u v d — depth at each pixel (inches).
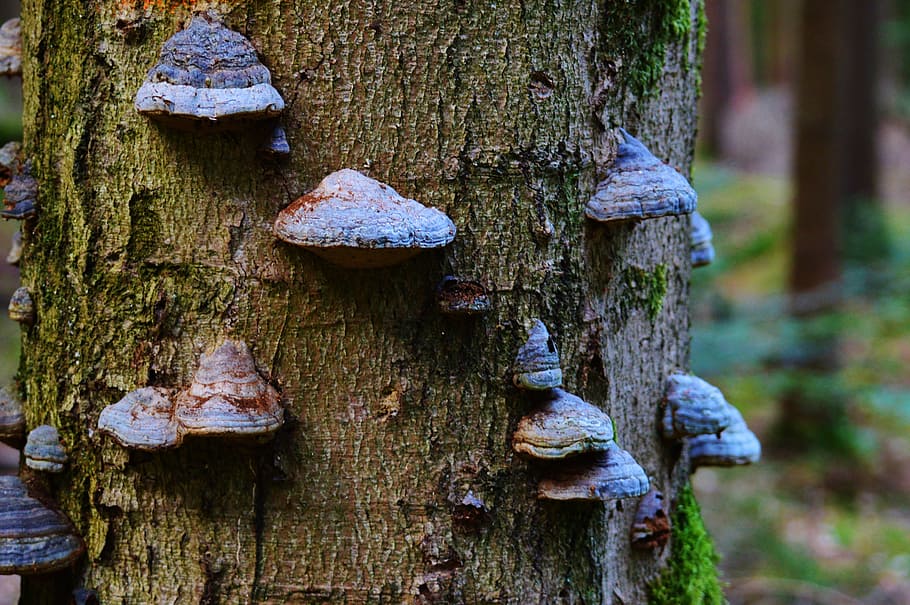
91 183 103.0
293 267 101.7
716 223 449.1
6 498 103.7
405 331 102.2
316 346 102.0
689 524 111.1
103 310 103.0
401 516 102.3
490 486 102.7
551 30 102.7
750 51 1178.0
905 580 211.0
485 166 102.3
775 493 261.9
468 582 102.7
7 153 107.0
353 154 101.7
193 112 99.7
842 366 272.2
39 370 105.1
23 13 105.7
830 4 295.0
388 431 102.2
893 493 268.7
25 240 106.2
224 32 100.8
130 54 102.1
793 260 303.3
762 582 198.7
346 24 101.3
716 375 247.8
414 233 100.1
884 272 303.0
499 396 102.8
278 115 101.3
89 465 103.5
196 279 102.0
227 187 101.8
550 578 103.5
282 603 102.3
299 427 102.0
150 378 102.3
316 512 102.2
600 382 104.8
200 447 102.3
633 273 106.8
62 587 104.6
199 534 102.5
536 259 103.0
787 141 839.7
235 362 101.5
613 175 104.4
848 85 486.0
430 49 101.7
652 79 106.6
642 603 108.1
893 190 719.7
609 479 102.7
